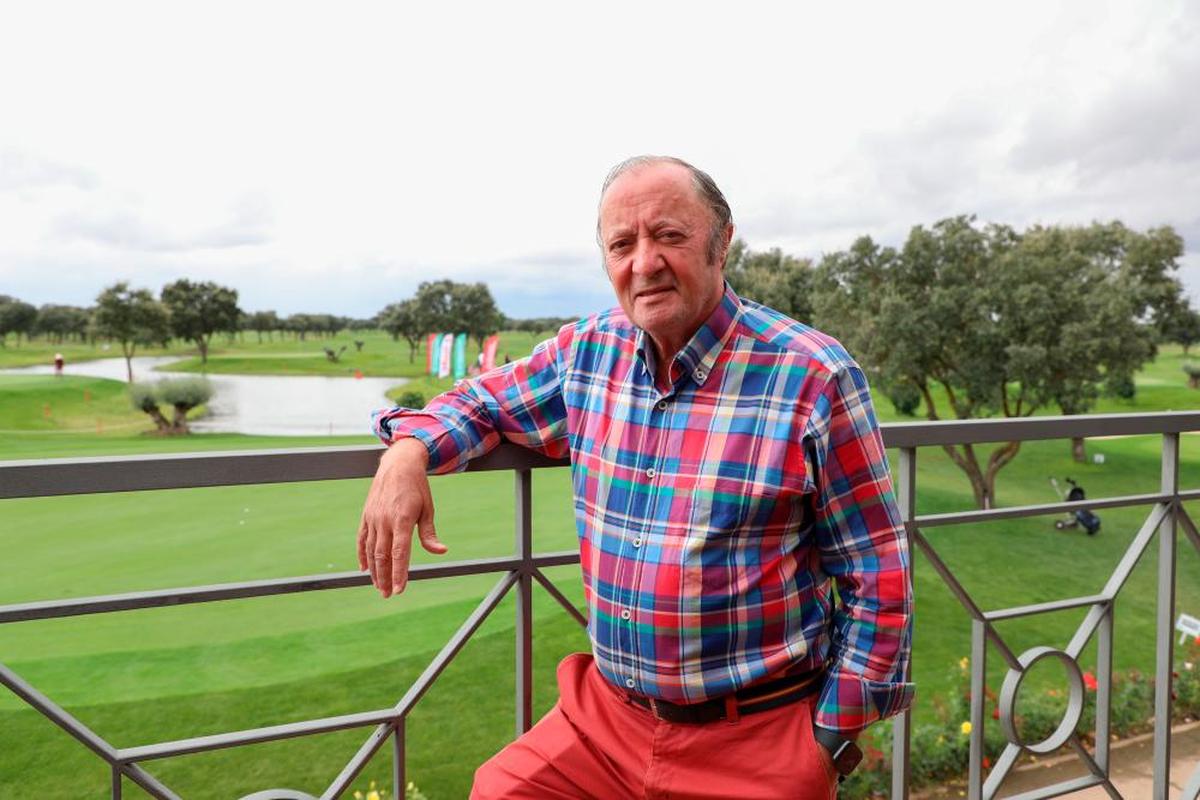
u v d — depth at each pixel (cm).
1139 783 450
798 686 120
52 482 104
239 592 117
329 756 805
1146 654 1325
